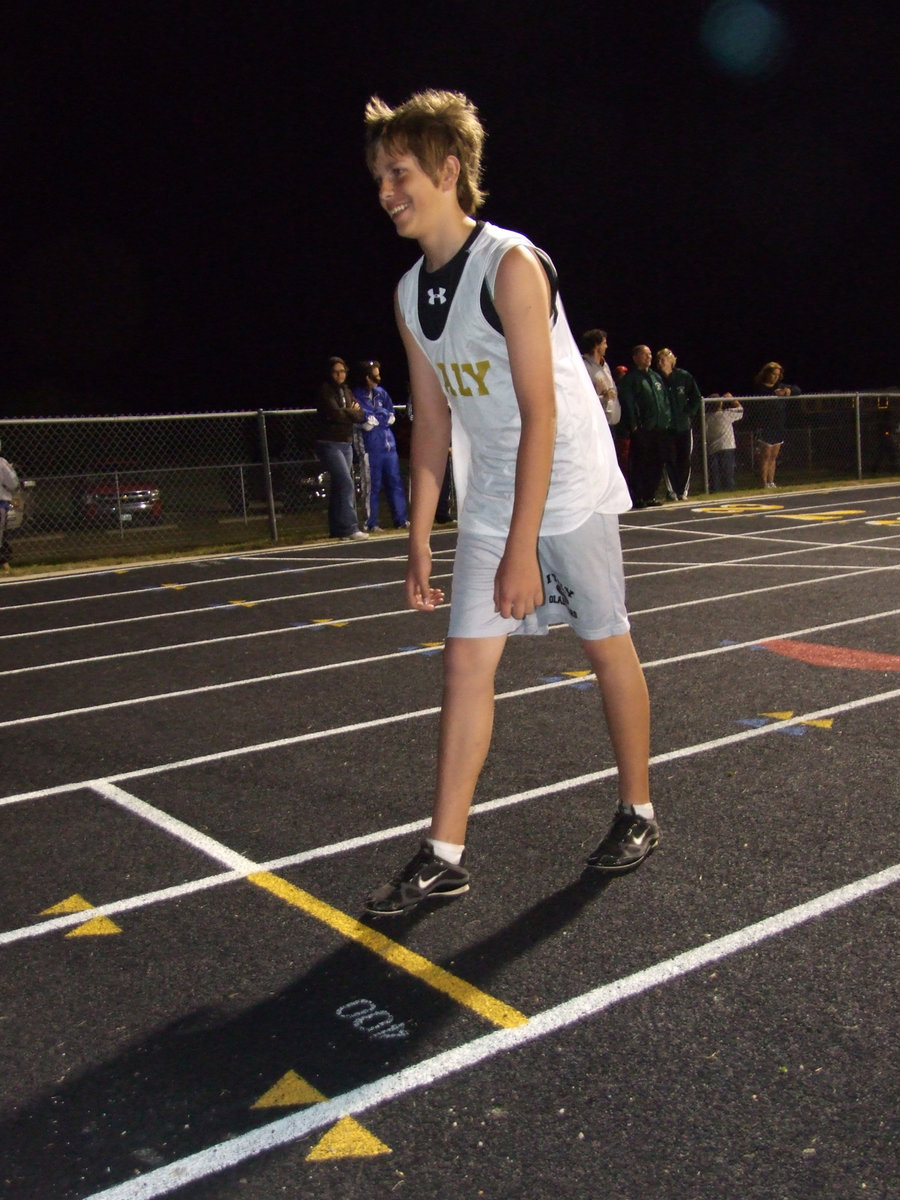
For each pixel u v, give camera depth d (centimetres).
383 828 403
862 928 311
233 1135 235
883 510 1398
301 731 529
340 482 1320
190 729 543
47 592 1043
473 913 330
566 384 311
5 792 462
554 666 627
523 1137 230
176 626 826
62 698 621
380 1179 220
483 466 319
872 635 677
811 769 440
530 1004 280
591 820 398
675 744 478
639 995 281
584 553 321
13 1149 234
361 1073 254
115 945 323
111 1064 263
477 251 294
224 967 306
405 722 535
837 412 1878
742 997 279
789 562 991
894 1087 241
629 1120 234
